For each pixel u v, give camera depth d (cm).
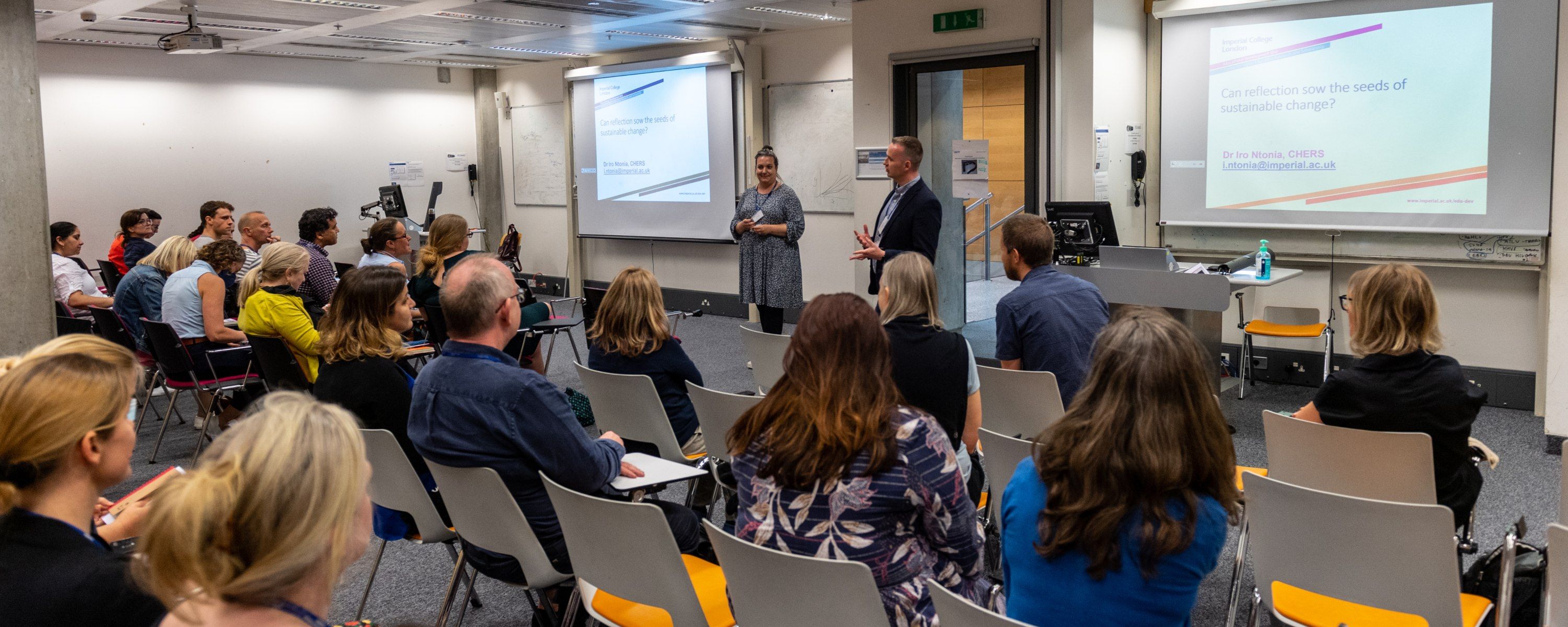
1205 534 154
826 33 866
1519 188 550
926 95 730
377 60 1074
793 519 188
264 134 1033
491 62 1105
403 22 786
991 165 859
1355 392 266
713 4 713
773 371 454
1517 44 542
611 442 266
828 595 180
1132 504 154
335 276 670
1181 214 670
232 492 98
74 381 150
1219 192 652
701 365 751
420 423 252
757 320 952
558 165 1119
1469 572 252
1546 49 535
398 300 302
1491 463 285
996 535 334
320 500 101
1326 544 216
